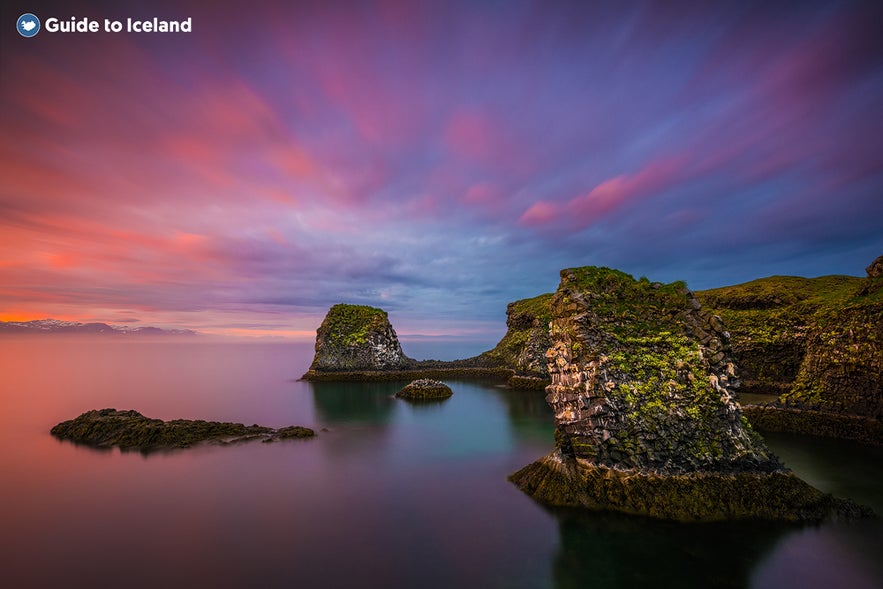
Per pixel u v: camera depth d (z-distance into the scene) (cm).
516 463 2992
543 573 1647
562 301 2469
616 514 1947
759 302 6162
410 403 5509
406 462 3031
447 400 5691
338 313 8694
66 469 2870
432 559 1759
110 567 1706
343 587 1571
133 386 7038
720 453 2000
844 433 3192
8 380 7906
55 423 4238
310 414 4816
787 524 1852
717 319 2273
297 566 1711
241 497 2412
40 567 1711
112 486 2570
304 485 2591
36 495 2441
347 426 4203
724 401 2092
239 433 3675
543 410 5019
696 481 1964
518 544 1859
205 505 2306
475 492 2442
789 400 3644
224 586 1582
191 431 3609
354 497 2398
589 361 2183
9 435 3756
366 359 8206
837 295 4662
